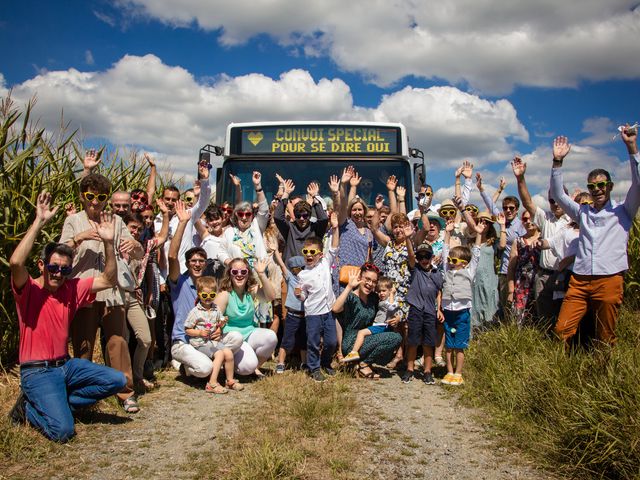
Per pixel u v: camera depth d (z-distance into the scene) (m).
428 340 5.93
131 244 4.91
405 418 4.81
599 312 5.88
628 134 5.54
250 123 8.26
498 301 7.76
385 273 6.78
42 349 4.27
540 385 4.75
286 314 6.32
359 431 4.46
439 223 7.23
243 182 8.09
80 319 4.84
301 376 6.03
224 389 5.47
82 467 3.69
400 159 8.15
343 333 6.50
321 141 8.17
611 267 5.76
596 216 5.85
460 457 3.98
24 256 4.11
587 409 3.92
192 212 6.51
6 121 5.86
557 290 6.75
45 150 6.29
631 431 3.62
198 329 5.58
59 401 4.17
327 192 8.00
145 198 5.95
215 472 3.63
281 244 7.30
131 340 5.62
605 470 3.63
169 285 6.15
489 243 7.57
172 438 4.23
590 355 4.90
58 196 6.25
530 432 4.30
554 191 6.19
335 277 6.68
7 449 3.87
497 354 6.16
